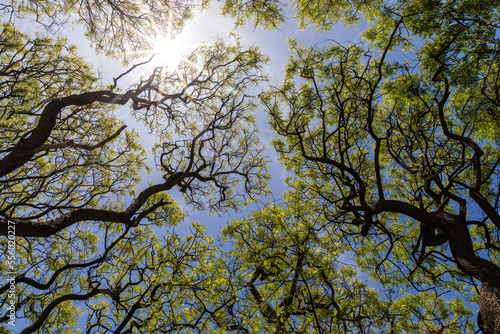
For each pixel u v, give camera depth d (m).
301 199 11.04
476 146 7.84
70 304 10.87
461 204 7.27
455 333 7.60
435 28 9.52
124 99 10.62
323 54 9.97
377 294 8.55
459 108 10.41
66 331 10.68
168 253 10.66
